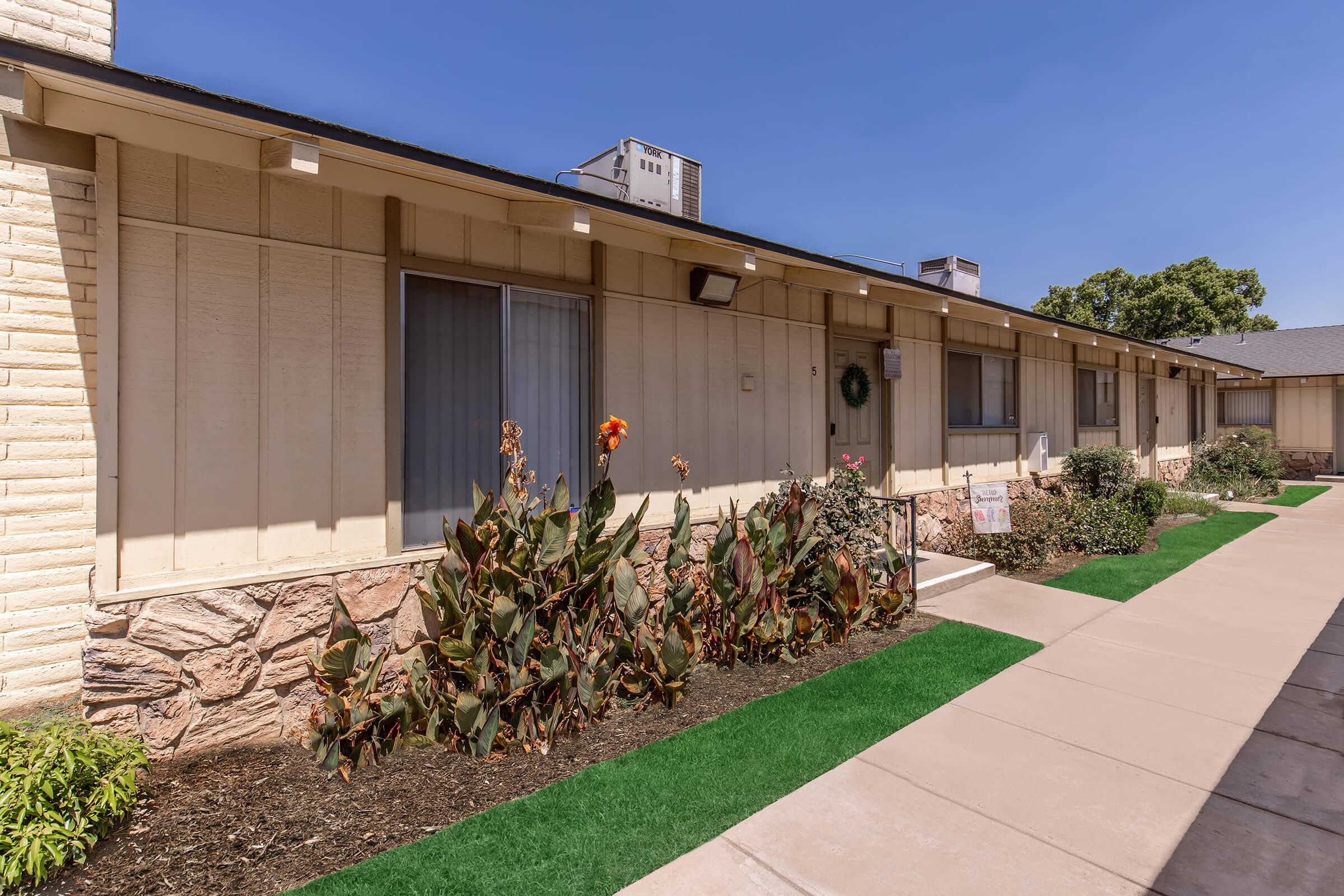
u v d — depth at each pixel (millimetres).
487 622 3383
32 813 2334
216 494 3404
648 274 5273
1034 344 10141
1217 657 4672
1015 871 2416
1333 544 8969
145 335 3211
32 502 3561
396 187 3768
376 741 3197
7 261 3459
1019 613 5719
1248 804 2861
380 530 3914
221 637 3354
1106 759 3258
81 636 3705
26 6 3686
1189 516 11633
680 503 4277
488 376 4398
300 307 3641
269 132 2918
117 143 3105
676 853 2518
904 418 7812
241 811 2783
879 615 5281
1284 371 19156
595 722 3637
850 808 2830
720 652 4531
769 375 6203
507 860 2469
